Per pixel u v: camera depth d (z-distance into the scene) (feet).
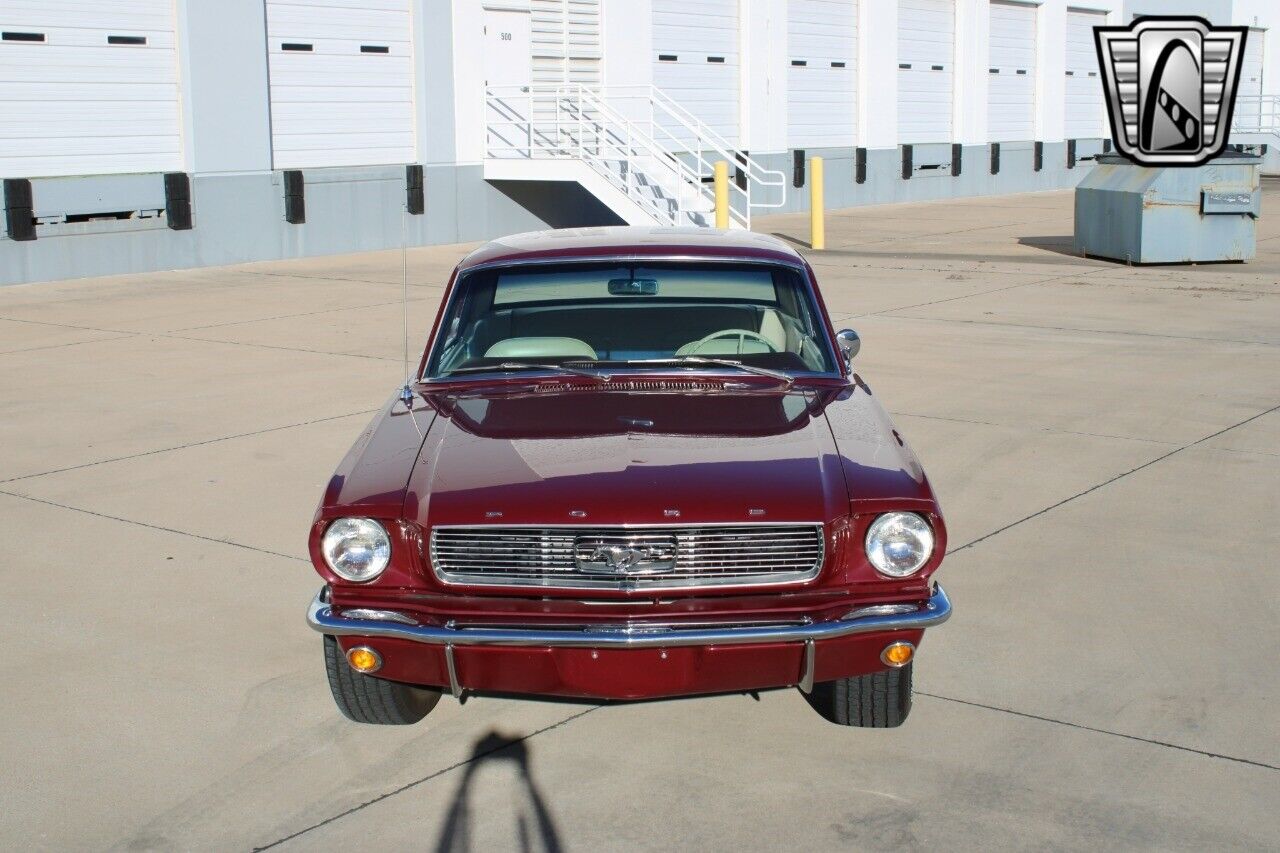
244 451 26.86
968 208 93.81
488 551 13.12
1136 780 13.47
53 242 53.42
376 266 59.21
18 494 23.97
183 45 56.75
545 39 71.56
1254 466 25.11
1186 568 19.62
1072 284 51.85
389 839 12.60
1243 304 45.96
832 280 53.72
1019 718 14.93
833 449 14.38
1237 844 12.25
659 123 78.38
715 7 81.10
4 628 17.79
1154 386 32.60
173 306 47.19
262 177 60.18
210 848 12.45
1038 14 110.52
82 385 33.55
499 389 16.71
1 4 51.37
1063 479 24.34
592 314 17.75
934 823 12.74
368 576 13.29
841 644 13.04
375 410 30.42
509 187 71.46
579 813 13.02
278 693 15.83
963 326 41.93
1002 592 18.72
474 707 15.46
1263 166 132.36
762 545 13.11
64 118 53.83
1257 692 15.51
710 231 19.93
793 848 12.33
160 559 20.44
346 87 63.62
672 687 13.02
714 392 16.40
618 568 12.95
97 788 13.58
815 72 89.61
